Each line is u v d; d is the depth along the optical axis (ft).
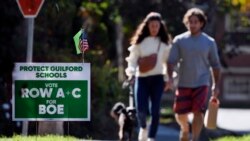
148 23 83.56
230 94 345.31
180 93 83.15
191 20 81.87
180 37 82.64
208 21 177.27
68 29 140.46
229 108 322.34
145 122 84.23
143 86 84.43
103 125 129.90
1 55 136.05
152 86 84.33
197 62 82.12
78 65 78.95
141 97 84.17
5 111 117.50
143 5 185.57
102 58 159.43
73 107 79.00
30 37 86.58
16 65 79.41
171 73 82.89
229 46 215.92
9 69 135.03
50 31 140.26
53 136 88.94
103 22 194.59
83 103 78.95
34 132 96.27
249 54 342.23
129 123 91.20
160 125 176.86
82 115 78.95
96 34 180.24
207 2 179.42
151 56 83.66
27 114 79.36
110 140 117.50
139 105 84.23
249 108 325.83
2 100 122.01
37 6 86.74
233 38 211.61
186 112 83.30
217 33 196.03
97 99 133.39
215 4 178.60
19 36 139.64
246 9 225.35
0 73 134.82
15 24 140.46
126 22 197.88
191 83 82.43
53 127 94.63
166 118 212.84
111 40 210.79
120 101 144.25
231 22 231.71
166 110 246.88
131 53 84.94
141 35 83.97
